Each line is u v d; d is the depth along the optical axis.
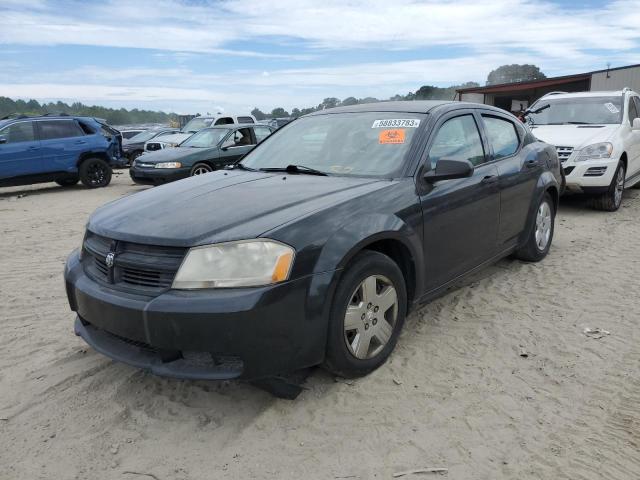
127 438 2.69
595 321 3.95
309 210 2.94
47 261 6.02
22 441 2.68
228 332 2.54
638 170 9.00
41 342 3.81
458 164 3.39
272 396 3.02
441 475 2.37
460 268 3.99
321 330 2.81
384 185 3.36
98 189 13.70
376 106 4.28
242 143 12.34
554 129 8.45
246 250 2.63
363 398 2.97
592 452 2.50
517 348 3.55
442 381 3.14
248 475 2.40
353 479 2.36
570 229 6.93
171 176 11.34
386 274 3.17
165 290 2.66
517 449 2.54
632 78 24.94
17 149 12.35
